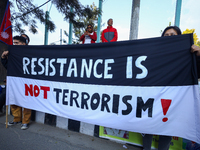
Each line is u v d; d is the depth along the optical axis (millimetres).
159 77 1842
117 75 2111
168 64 1796
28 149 2268
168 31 2045
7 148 2271
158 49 1848
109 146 2426
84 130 2824
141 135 2354
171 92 1775
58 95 2562
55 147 2350
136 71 1984
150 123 1884
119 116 2080
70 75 2473
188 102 1683
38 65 2744
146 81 1918
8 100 3020
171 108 1772
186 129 1699
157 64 1854
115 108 2111
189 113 1678
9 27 3168
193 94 1651
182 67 1721
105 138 2621
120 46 2096
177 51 1749
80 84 2377
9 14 3172
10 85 3002
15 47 2951
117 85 2107
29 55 2828
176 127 1749
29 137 2654
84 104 2336
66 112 2486
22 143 2438
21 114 3256
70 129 2965
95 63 2271
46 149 2283
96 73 2264
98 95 2234
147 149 2064
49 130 2971
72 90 2439
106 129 2621
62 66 2541
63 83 2521
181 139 2119
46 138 2633
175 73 1755
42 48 2719
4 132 2822
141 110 1940
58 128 3068
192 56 1660
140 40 1959
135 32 3898
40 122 3322
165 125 1806
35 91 2777
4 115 3789
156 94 1854
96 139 2641
